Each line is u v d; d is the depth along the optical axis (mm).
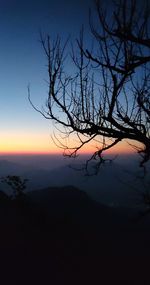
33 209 27906
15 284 14664
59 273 17188
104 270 19484
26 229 23328
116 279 18562
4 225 22719
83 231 30469
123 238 34250
